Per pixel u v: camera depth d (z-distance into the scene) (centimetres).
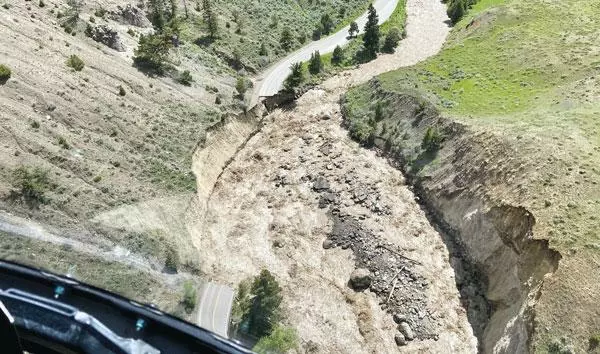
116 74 7531
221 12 10644
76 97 6706
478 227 5991
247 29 10488
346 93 8981
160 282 5266
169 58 8600
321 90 9231
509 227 5519
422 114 7781
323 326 5403
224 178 7394
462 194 6425
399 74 8906
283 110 8850
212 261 6000
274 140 8162
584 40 8669
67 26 7819
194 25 10031
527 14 9962
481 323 5462
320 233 6550
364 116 8344
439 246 6347
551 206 5294
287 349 5072
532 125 6556
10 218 5116
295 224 6656
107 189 5944
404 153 7506
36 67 6688
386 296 5703
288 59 10025
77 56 7350
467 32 10381
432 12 11869
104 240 5416
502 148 6288
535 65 8381
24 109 6134
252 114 8462
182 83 8238
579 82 7594
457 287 5853
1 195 5203
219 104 8212
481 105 7719
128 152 6600
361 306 5619
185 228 6106
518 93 7869
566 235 4928
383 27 11075
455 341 5306
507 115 7200
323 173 7438
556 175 5628
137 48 8475
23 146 5747
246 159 7788
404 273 5972
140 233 5647
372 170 7500
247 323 5103
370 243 6331
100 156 6291
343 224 6619
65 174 5806
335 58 10025
